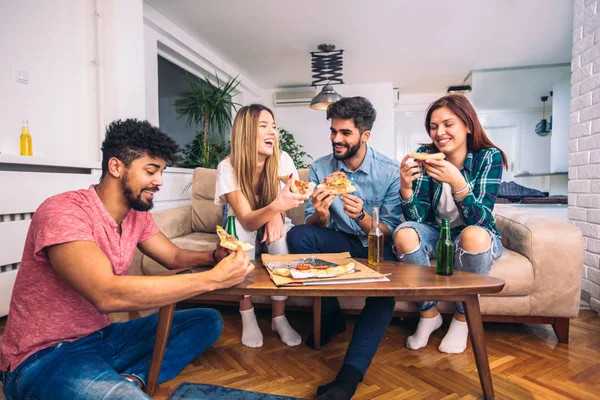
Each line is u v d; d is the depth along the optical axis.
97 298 0.89
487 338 1.70
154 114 3.76
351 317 2.04
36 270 0.98
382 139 6.30
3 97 2.22
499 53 4.90
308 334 1.78
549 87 5.43
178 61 4.44
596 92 2.06
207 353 1.55
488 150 1.61
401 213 1.85
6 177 1.84
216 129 5.26
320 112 6.49
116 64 2.73
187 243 2.10
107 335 1.18
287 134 6.16
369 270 1.21
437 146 1.66
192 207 2.61
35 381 0.96
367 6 3.62
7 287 1.89
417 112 7.18
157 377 1.17
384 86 6.27
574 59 2.26
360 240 1.82
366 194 1.89
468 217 1.50
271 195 1.75
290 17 3.83
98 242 1.01
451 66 5.43
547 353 1.53
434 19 3.90
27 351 0.99
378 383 1.29
